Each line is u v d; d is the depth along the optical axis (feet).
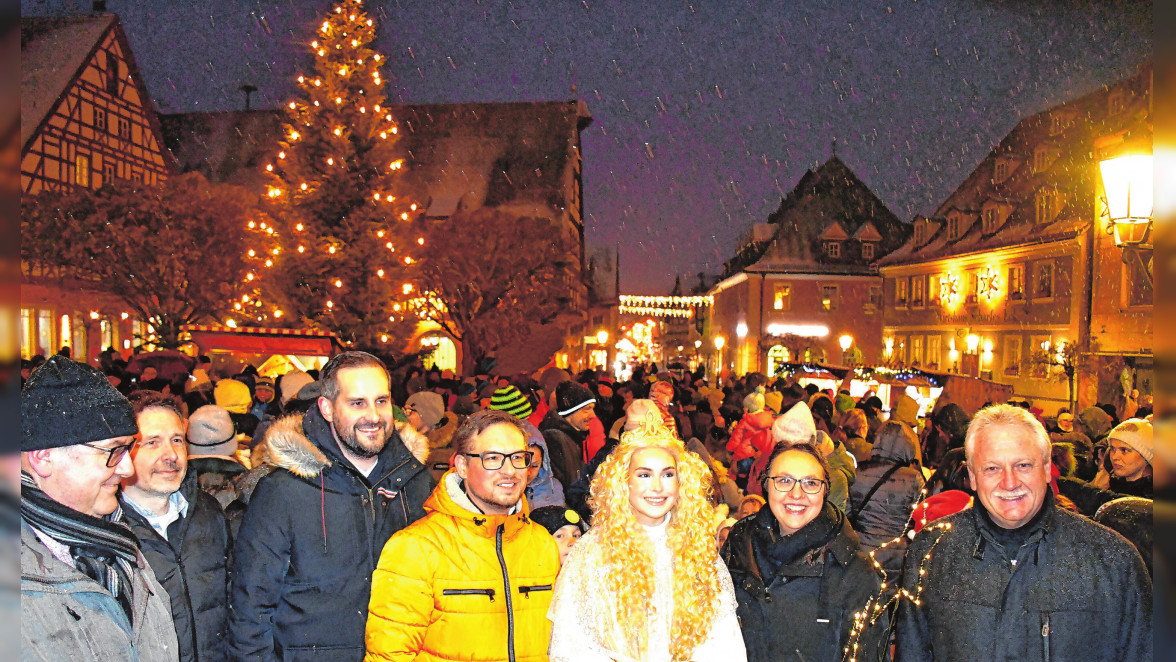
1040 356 85.51
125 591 7.88
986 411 9.81
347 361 11.27
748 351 149.79
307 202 73.61
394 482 11.52
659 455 9.50
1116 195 14.26
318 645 10.79
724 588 9.66
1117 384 75.20
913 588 10.05
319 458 10.98
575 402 23.06
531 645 10.18
